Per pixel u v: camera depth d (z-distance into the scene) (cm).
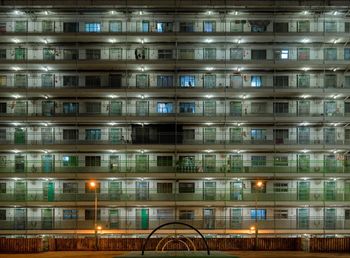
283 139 5222
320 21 5234
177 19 5228
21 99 5231
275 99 5234
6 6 5022
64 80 5253
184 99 5250
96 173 4997
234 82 5238
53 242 4075
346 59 5200
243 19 5222
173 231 4909
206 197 5028
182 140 5153
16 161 5197
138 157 5200
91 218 5128
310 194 5103
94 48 5231
